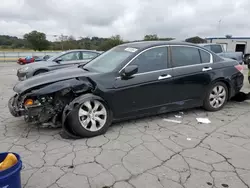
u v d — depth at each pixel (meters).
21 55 38.19
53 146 3.10
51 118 3.41
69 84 3.30
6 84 8.48
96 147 3.06
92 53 9.10
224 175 2.42
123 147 3.06
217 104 4.60
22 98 3.30
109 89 3.46
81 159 2.75
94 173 2.46
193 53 4.31
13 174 1.72
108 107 3.52
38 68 7.58
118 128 3.74
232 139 3.32
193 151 2.95
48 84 3.32
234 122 4.01
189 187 2.23
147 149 3.00
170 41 4.20
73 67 4.41
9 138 3.36
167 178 2.37
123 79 3.57
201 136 3.42
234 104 5.16
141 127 3.78
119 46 4.47
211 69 4.38
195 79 4.19
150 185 2.26
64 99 3.41
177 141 3.25
